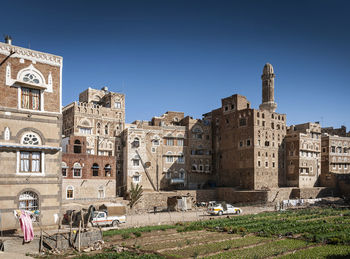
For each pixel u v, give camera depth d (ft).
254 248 103.24
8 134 110.83
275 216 185.57
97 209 174.81
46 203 115.65
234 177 300.61
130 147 271.90
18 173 111.45
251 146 286.87
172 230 139.23
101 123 272.10
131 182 266.77
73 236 104.73
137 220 174.81
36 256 93.20
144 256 90.43
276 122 310.24
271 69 336.49
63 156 204.23
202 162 317.01
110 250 100.63
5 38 118.01
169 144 298.76
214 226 148.77
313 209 227.20
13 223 108.27
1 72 111.75
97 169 218.79
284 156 314.35
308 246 106.93
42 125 118.11
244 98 312.91
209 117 339.98
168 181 291.79
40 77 119.96
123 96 289.94
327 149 347.97
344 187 311.06
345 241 112.88
